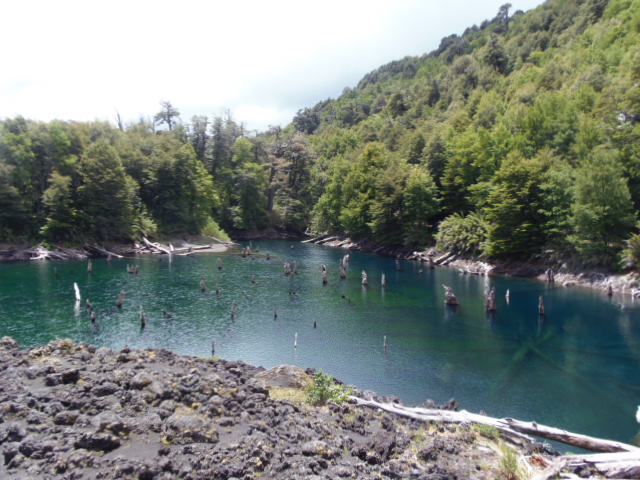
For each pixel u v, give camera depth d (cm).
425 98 16712
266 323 3906
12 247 7444
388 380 2658
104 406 1299
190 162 9975
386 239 9044
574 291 5097
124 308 4353
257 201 11969
